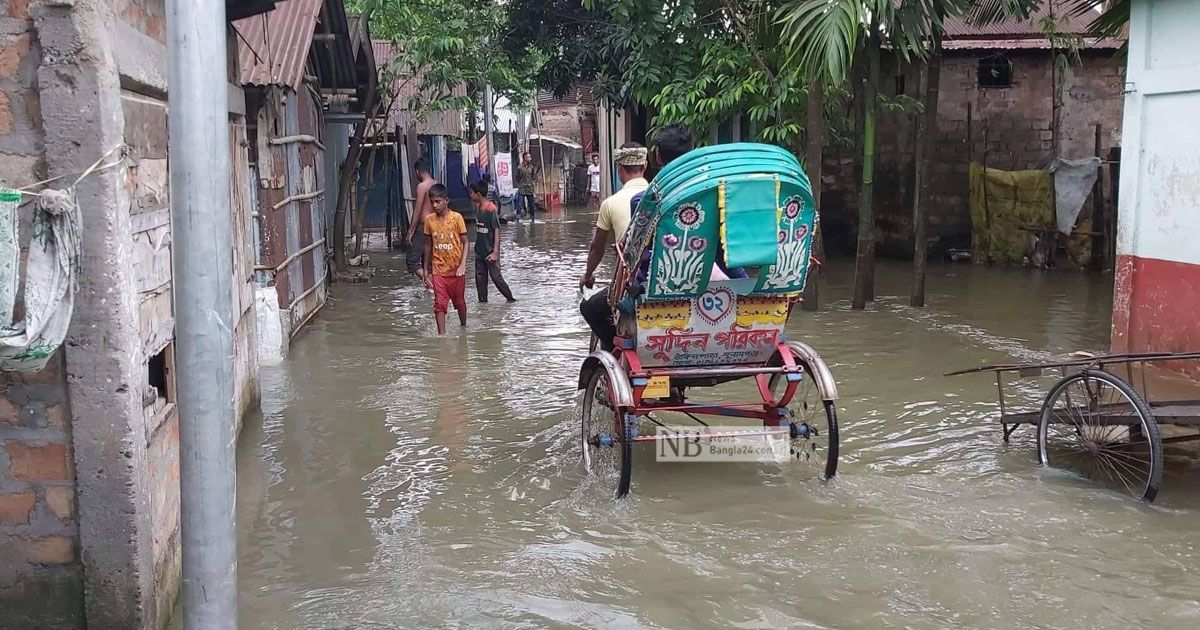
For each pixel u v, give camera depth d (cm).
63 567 381
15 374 367
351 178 1669
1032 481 580
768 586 450
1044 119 1733
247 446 663
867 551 484
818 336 1027
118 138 370
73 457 372
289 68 927
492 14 1856
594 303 619
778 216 512
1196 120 786
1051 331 1052
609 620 420
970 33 1719
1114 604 427
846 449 647
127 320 373
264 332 916
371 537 512
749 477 595
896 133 1758
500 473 609
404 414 742
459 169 2848
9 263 312
